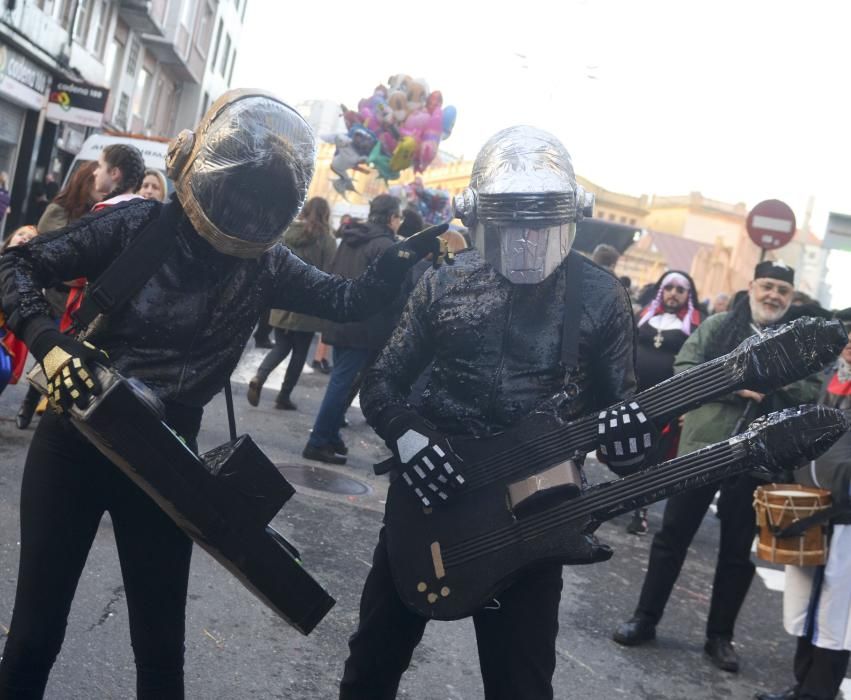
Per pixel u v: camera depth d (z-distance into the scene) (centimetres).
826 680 414
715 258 7900
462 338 255
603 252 912
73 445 224
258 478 214
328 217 891
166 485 204
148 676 236
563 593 534
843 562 409
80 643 355
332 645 402
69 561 226
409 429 249
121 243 229
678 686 432
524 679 241
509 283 254
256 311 241
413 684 381
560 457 242
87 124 2219
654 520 777
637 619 477
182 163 226
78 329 230
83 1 2383
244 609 420
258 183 222
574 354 251
